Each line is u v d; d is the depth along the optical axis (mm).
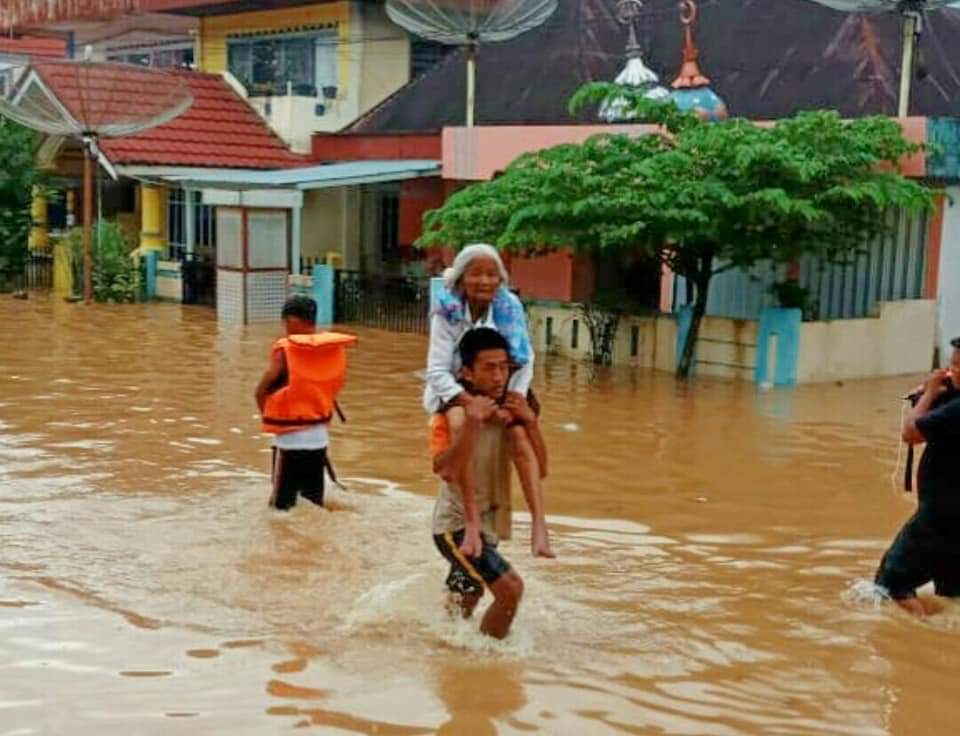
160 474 9883
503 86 23719
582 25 23797
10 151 25375
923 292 16500
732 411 13211
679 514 9047
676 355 16062
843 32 19781
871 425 12547
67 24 30938
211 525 8430
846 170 14570
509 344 6305
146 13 28219
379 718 5383
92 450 10695
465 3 20078
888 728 5422
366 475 10031
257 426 11875
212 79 27016
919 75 16938
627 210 14438
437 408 6242
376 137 24328
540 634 6445
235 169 24828
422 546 7988
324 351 8781
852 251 16109
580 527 8633
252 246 20953
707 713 5531
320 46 26734
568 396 14016
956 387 6938
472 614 6496
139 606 6742
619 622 6684
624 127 17844
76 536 8086
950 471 6789
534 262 20422
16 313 21641
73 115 23500
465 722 5363
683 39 22062
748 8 21844
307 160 25703
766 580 7512
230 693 5602
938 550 6852
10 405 12711
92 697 5539
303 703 5512
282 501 8844
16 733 5160
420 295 20500
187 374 15102
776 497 9602
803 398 14156
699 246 15195
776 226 14961
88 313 21922
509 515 6371
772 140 14516
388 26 26562
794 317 15094
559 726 5355
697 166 14781
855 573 7688
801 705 5645
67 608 6684
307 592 7020
